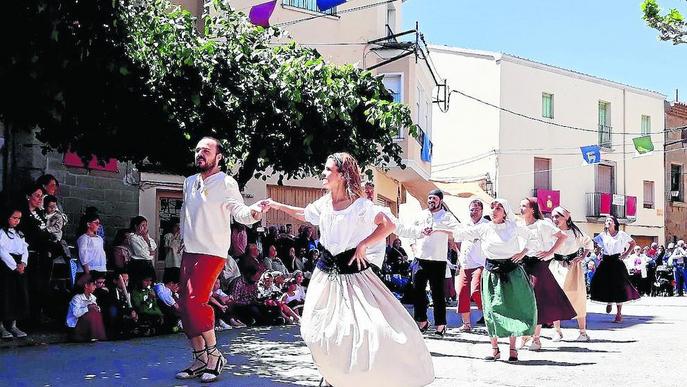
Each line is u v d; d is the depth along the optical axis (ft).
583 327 35.09
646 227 122.11
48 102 27.73
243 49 38.70
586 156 91.56
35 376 23.95
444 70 108.58
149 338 34.63
